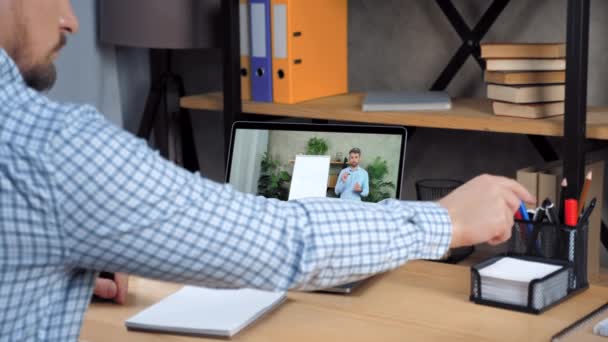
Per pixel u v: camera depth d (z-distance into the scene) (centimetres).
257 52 215
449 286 128
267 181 165
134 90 265
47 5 80
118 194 70
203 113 273
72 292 78
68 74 241
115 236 71
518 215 130
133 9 226
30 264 71
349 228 82
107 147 71
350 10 243
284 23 209
